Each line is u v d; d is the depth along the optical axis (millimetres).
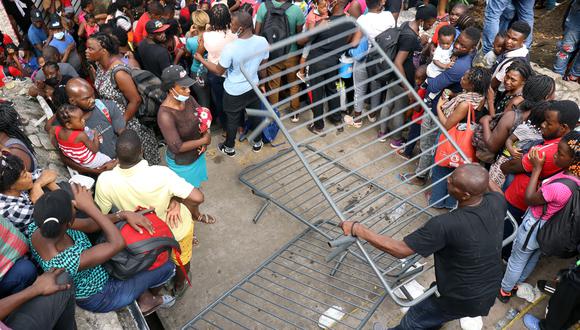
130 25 5820
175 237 3188
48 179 2803
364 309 3725
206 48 4719
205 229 4477
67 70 4844
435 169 4328
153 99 4281
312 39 5125
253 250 4293
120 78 3908
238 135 5609
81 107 3566
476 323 3562
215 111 5711
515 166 3443
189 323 3441
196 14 4953
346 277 4020
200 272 4078
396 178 5012
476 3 7961
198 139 3914
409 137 5113
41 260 2295
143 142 4320
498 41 4574
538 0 7828
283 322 3713
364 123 5832
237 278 4039
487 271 2664
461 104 3881
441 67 4266
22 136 3334
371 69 4938
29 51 7777
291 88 5734
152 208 2924
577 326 3496
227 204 4746
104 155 3695
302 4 6023
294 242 4145
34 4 8453
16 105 4785
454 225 2531
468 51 4125
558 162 3037
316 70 5137
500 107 4039
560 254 3219
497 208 2648
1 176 2436
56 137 3498
